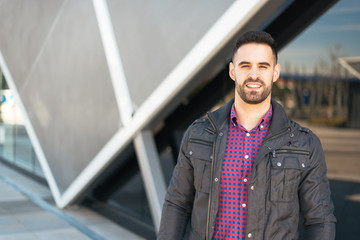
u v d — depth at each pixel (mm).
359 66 2768
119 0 4246
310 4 3041
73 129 5590
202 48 3232
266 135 1569
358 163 2832
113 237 5012
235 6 2910
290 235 1555
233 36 3080
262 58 1518
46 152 6492
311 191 1565
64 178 6098
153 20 3789
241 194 1581
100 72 4742
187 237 1772
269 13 2953
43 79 6230
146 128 4355
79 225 5457
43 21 5965
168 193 1823
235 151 1613
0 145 11648
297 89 3174
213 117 1676
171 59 3600
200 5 3242
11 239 4875
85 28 4930
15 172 9953
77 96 5355
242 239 1573
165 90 3719
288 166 1536
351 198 2924
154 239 4777
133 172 5285
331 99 2959
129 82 4254
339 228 3031
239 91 1564
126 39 4199
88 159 5328
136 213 5227
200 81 3623
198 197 1663
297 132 1580
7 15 7121
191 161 1692
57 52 5707
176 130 4309
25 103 6984
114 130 4664
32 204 6621
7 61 7398
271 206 1542
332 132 2979
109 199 5867
